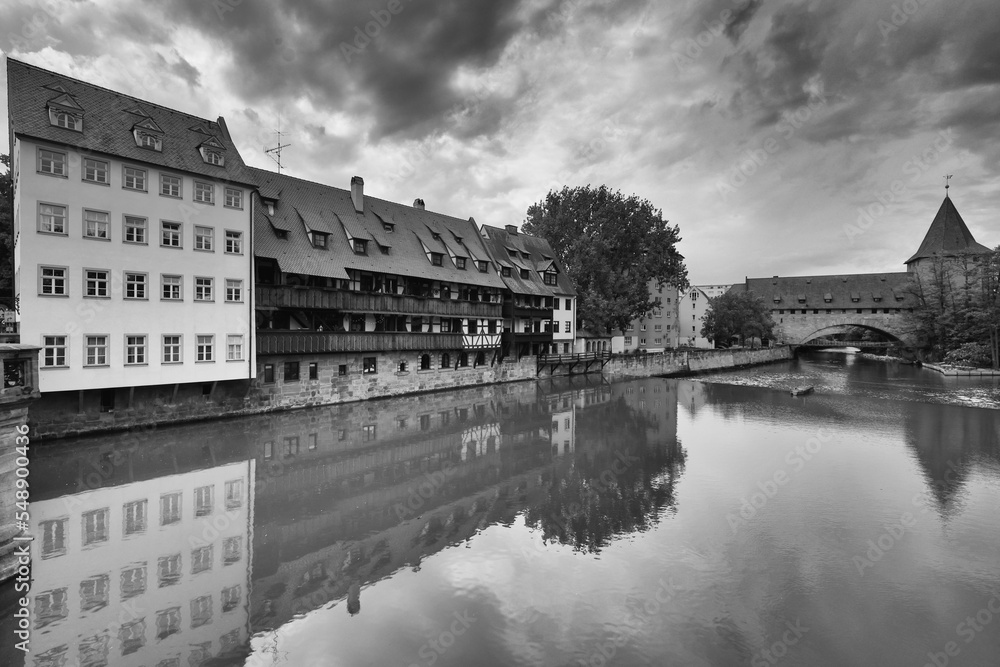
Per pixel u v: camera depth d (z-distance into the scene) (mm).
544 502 14914
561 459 19469
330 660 7848
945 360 60469
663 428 25312
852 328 81125
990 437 23297
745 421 27266
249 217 24141
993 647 8266
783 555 11539
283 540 12141
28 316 17938
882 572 10766
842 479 17094
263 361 25406
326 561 11164
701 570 10852
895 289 78625
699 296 87250
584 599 9688
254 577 10398
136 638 8312
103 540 11891
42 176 18234
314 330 26812
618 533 12742
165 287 21375
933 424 26422
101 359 19625
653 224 58438
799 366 66375
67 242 18750
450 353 36812
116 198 19969
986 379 47594
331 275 27562
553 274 47594
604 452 20562
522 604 9508
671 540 12336
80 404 19609
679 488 16203
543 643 8336
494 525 13219
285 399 26406
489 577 10516
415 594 9844
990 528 13031
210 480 16078
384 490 15711
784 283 88688
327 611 9234
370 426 24000
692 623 8914
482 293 39094
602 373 49688
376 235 33000
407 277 33062
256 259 26109
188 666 7656
